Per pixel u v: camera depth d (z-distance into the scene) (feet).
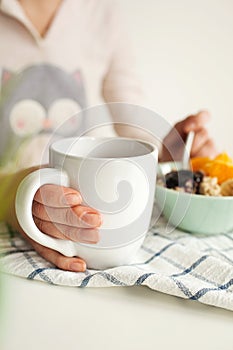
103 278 1.71
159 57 4.04
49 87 3.84
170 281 1.68
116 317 1.59
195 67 4.05
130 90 3.99
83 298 1.67
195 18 3.93
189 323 1.58
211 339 1.52
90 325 1.55
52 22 3.83
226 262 1.87
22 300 1.64
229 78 4.07
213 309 1.64
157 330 1.54
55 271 1.75
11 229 2.08
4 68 3.80
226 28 3.94
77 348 1.46
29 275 1.74
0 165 2.15
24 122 3.73
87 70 4.00
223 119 4.17
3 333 1.49
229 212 2.06
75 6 3.87
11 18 3.73
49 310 1.61
